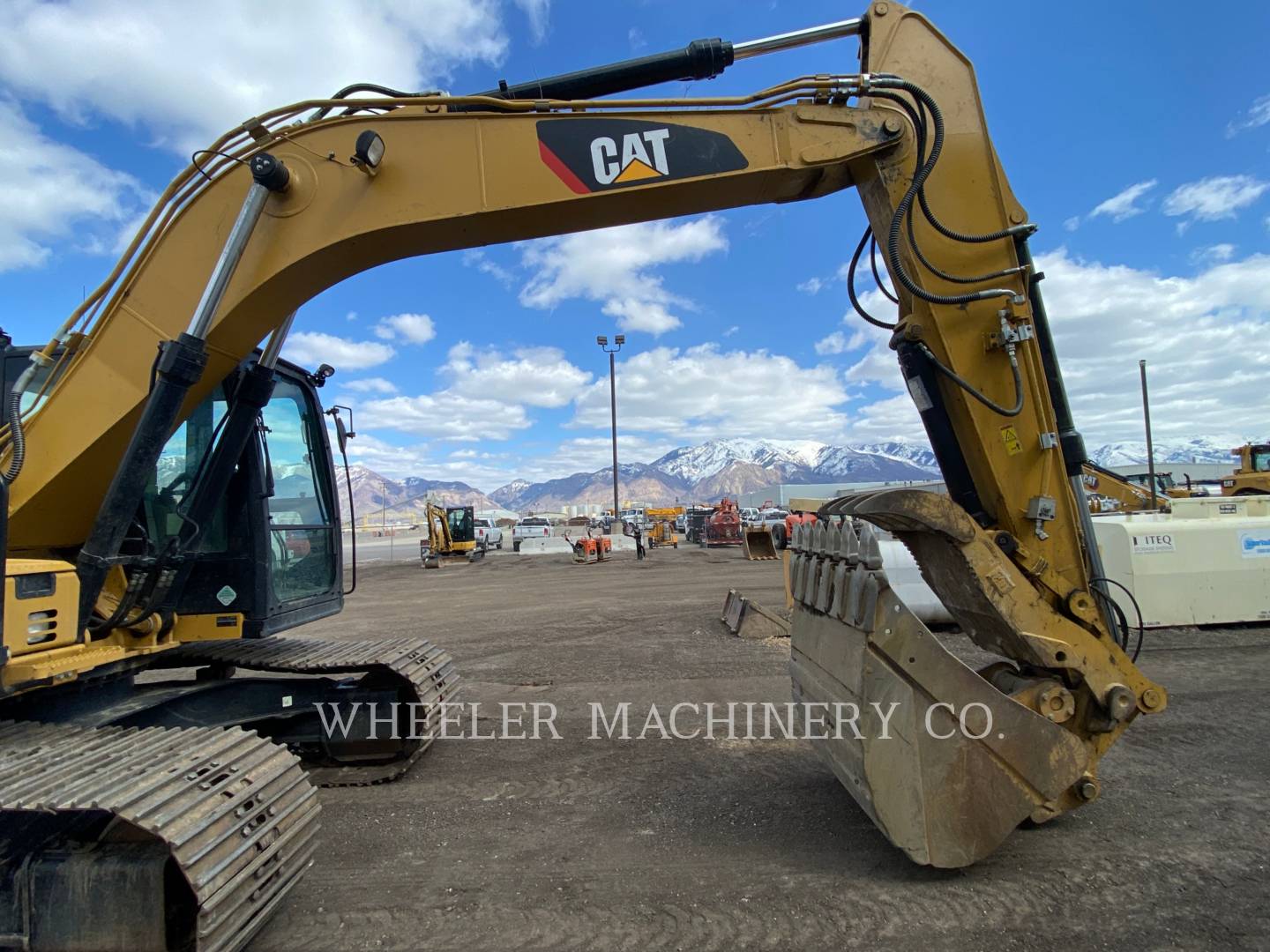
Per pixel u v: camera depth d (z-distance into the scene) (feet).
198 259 10.80
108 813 7.70
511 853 11.35
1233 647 24.64
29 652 9.31
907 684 9.95
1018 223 11.34
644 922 9.35
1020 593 10.69
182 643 12.80
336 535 16.46
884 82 10.96
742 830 11.94
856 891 9.95
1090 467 48.52
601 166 11.05
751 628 29.17
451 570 79.61
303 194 10.80
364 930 9.32
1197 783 13.38
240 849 8.07
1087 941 8.75
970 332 11.19
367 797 13.74
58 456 10.50
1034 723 10.16
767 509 169.89
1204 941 8.69
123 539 10.85
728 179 11.19
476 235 11.55
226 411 12.76
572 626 33.88
